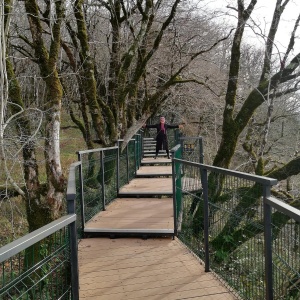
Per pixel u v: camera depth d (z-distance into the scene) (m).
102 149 6.48
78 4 10.08
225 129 11.16
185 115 20.95
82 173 5.30
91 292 3.54
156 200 7.42
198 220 4.50
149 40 14.33
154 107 15.41
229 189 3.49
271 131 16.95
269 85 10.63
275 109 15.71
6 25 6.34
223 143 11.16
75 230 2.51
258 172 11.10
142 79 16.17
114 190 7.73
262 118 16.70
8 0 6.38
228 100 11.16
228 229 3.46
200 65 17.00
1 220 8.27
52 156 6.70
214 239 3.83
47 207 6.59
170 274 3.91
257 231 2.97
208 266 3.94
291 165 10.31
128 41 13.86
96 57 14.44
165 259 4.35
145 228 5.31
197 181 4.54
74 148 14.01
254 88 11.13
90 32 13.48
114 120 12.29
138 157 11.98
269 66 11.46
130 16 13.24
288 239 2.31
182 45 14.76
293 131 17.14
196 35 13.98
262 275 2.87
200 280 3.73
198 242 4.48
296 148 16.55
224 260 3.59
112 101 13.15
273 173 10.45
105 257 4.46
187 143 15.61
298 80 10.95
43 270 2.31
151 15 12.63
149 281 3.76
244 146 14.69
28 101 10.35
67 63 12.48
